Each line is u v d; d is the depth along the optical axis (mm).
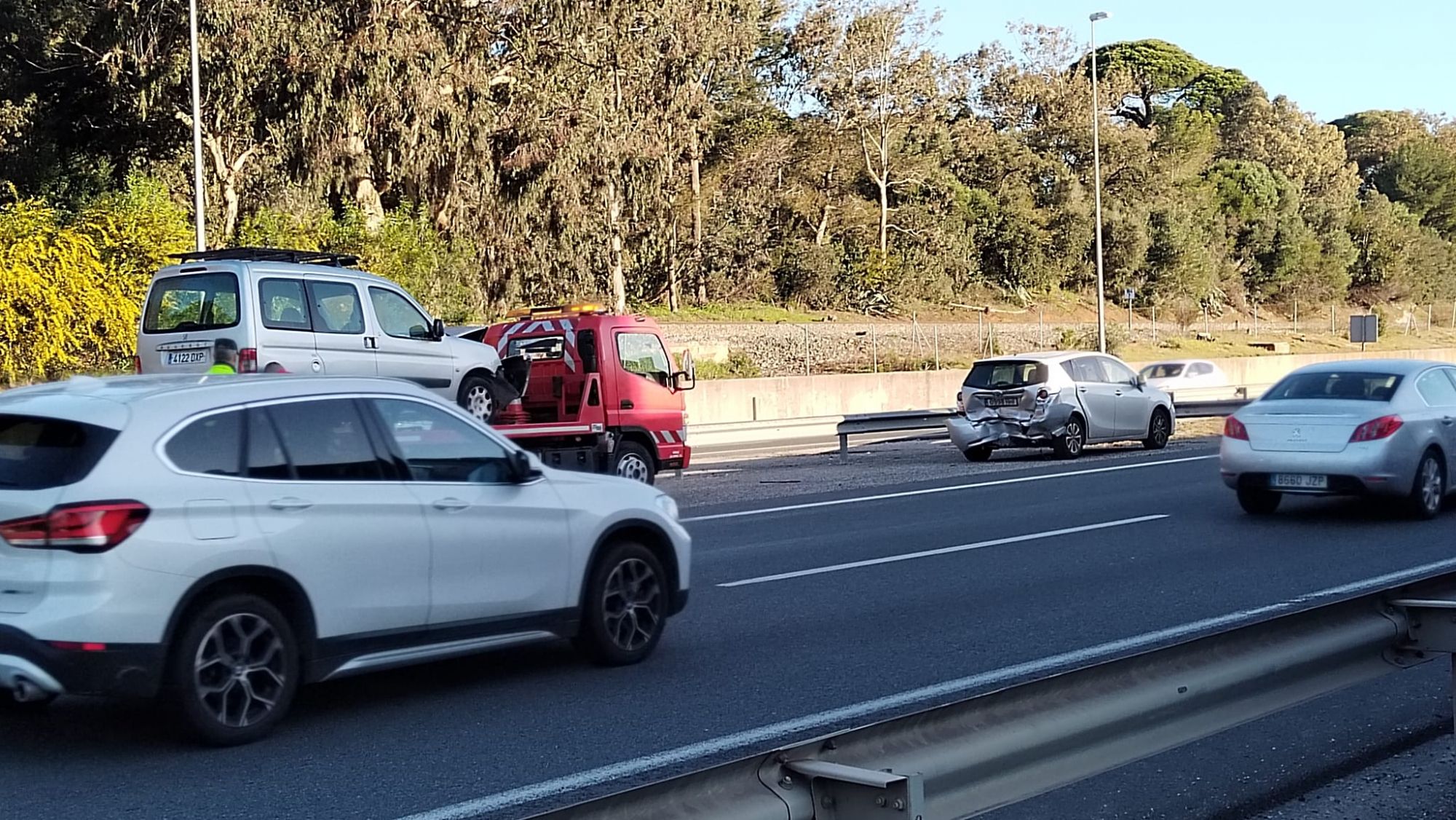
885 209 67062
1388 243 91938
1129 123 84688
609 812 3129
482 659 8719
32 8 36188
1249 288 86500
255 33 30609
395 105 32625
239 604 6664
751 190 61625
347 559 7020
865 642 9000
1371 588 10523
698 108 48906
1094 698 4258
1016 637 9055
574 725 7133
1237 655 4801
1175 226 76938
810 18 65125
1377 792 6047
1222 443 14742
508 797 5949
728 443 29297
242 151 35156
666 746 6707
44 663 6211
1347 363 15016
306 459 7027
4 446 6656
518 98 36219
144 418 6609
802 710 7340
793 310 61344
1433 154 104562
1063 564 11953
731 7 53250
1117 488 17984
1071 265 75500
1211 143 89062
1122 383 23703
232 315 13773
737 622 9742
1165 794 6051
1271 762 6504
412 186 35688
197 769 6371
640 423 17219
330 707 7520
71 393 6883
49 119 37375
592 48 37406
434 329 15477
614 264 42594
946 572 11695
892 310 64688
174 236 27672
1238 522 14469
